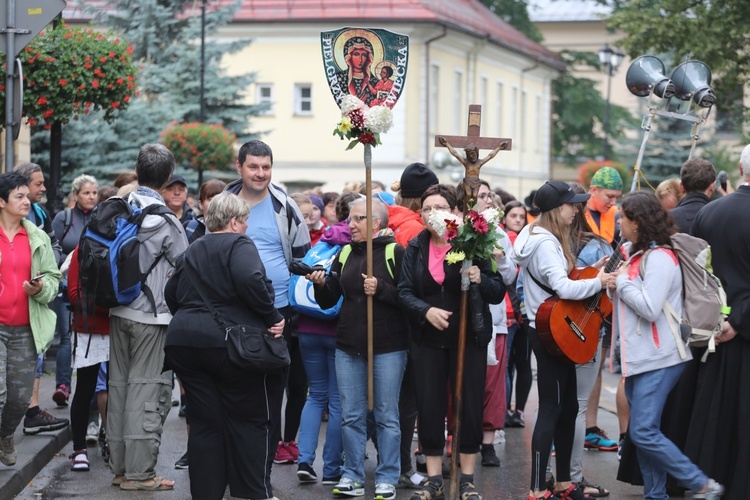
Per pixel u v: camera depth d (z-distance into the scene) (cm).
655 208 941
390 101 1089
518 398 1430
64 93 1581
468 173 1003
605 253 1061
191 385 894
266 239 1035
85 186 1366
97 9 3931
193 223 1197
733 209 964
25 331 1022
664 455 942
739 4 3094
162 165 1085
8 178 1010
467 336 984
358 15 4897
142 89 3834
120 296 1030
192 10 4016
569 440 1007
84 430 1142
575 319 970
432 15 4900
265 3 5016
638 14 3241
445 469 1152
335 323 1078
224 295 886
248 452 895
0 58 1448
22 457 1111
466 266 962
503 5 7356
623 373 950
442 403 996
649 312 927
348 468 1051
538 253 977
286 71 5019
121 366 1068
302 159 5038
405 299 984
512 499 1047
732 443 973
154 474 1069
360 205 1028
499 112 6200
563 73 7212
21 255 1018
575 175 7488
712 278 942
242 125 3919
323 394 1101
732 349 969
